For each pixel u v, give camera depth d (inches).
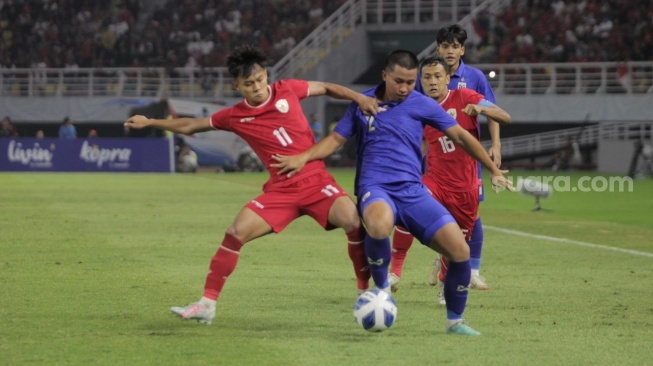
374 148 608.4
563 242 1188.5
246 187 2316.7
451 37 766.5
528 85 3280.0
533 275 889.5
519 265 964.6
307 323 633.6
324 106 3454.7
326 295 755.4
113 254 1011.3
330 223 621.6
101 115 3395.7
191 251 1045.8
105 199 1871.3
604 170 3154.5
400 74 599.2
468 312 686.5
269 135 622.5
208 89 3447.3
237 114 626.2
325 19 3745.1
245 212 614.2
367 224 586.6
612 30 3430.1
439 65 705.0
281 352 541.3
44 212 1546.5
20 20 3764.8
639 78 3361.2
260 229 612.7
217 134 3169.3
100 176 2812.5
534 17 3503.9
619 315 675.4
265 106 621.9
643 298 754.2
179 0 3855.8
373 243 586.9
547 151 3326.8
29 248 1054.4
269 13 3772.1
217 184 2438.5
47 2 3791.8
